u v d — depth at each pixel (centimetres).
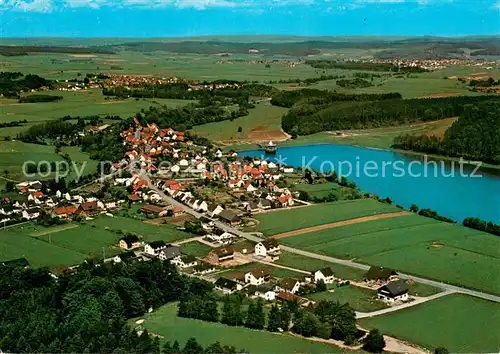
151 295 16675
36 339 13725
